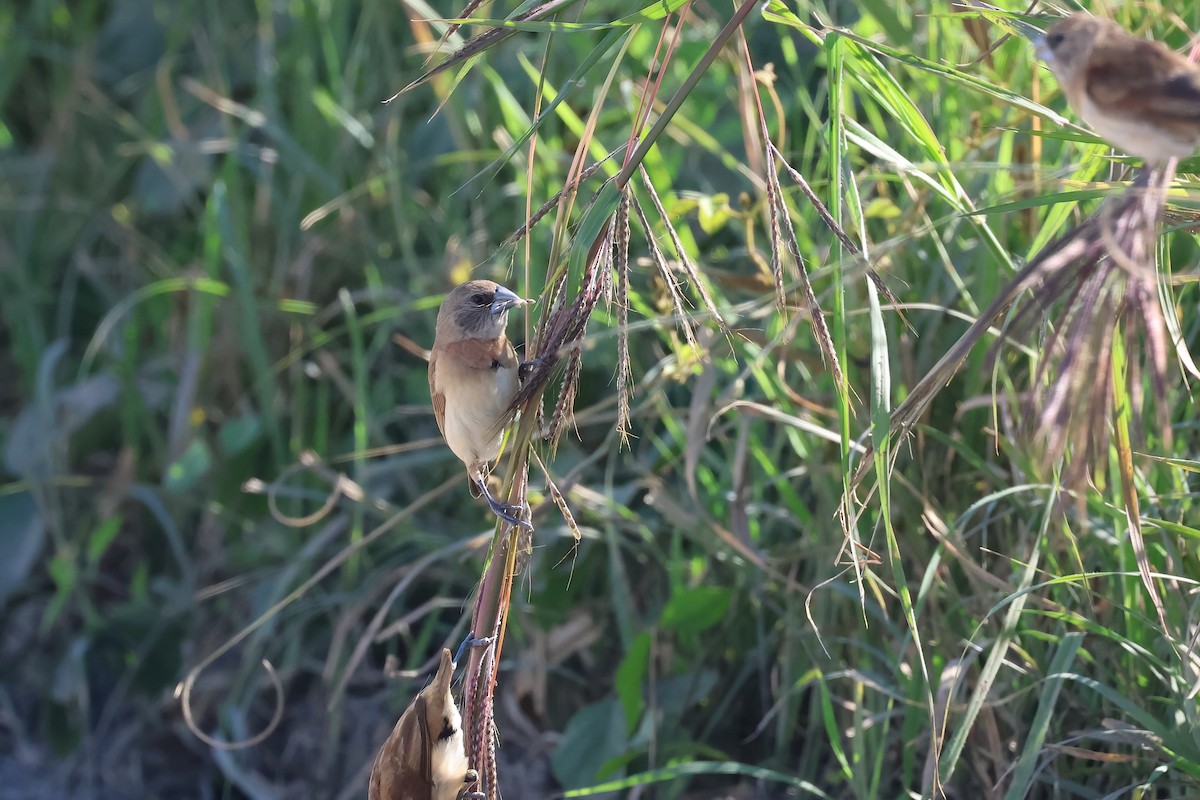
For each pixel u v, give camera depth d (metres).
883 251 5.73
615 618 8.76
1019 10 6.15
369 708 9.28
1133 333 3.39
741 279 7.34
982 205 6.60
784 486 7.34
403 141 10.89
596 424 8.90
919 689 6.51
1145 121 3.71
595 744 8.17
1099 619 6.31
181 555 10.06
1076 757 6.40
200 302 10.15
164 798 9.87
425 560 7.75
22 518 10.68
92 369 11.73
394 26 11.26
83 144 12.48
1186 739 5.67
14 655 10.77
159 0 12.59
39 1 13.01
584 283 4.72
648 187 4.80
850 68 5.43
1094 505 6.20
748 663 8.08
